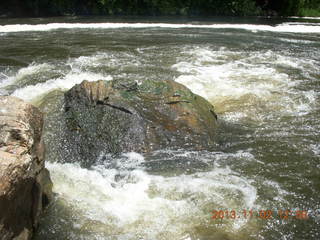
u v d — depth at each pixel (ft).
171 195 14.96
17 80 27.84
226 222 13.44
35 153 12.60
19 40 42.06
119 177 16.37
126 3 80.59
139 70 30.17
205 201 14.57
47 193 14.01
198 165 17.29
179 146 18.88
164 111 20.13
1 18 68.49
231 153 18.45
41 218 13.42
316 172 16.76
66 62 32.40
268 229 13.23
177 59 33.86
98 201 14.52
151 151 18.47
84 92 21.11
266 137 20.04
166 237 12.69
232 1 82.28
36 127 13.21
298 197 15.02
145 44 40.60
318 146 19.11
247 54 36.47
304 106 24.14
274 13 87.66
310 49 39.50
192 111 20.36
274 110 23.54
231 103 24.43
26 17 71.31
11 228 10.70
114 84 21.31
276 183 15.92
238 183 15.84
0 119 12.01
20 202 11.13
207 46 39.91
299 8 87.97
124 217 13.62
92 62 32.48
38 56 34.47
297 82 28.22
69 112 20.71
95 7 79.10
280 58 35.09
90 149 18.53
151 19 69.92
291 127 21.31
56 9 75.82
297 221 13.64
